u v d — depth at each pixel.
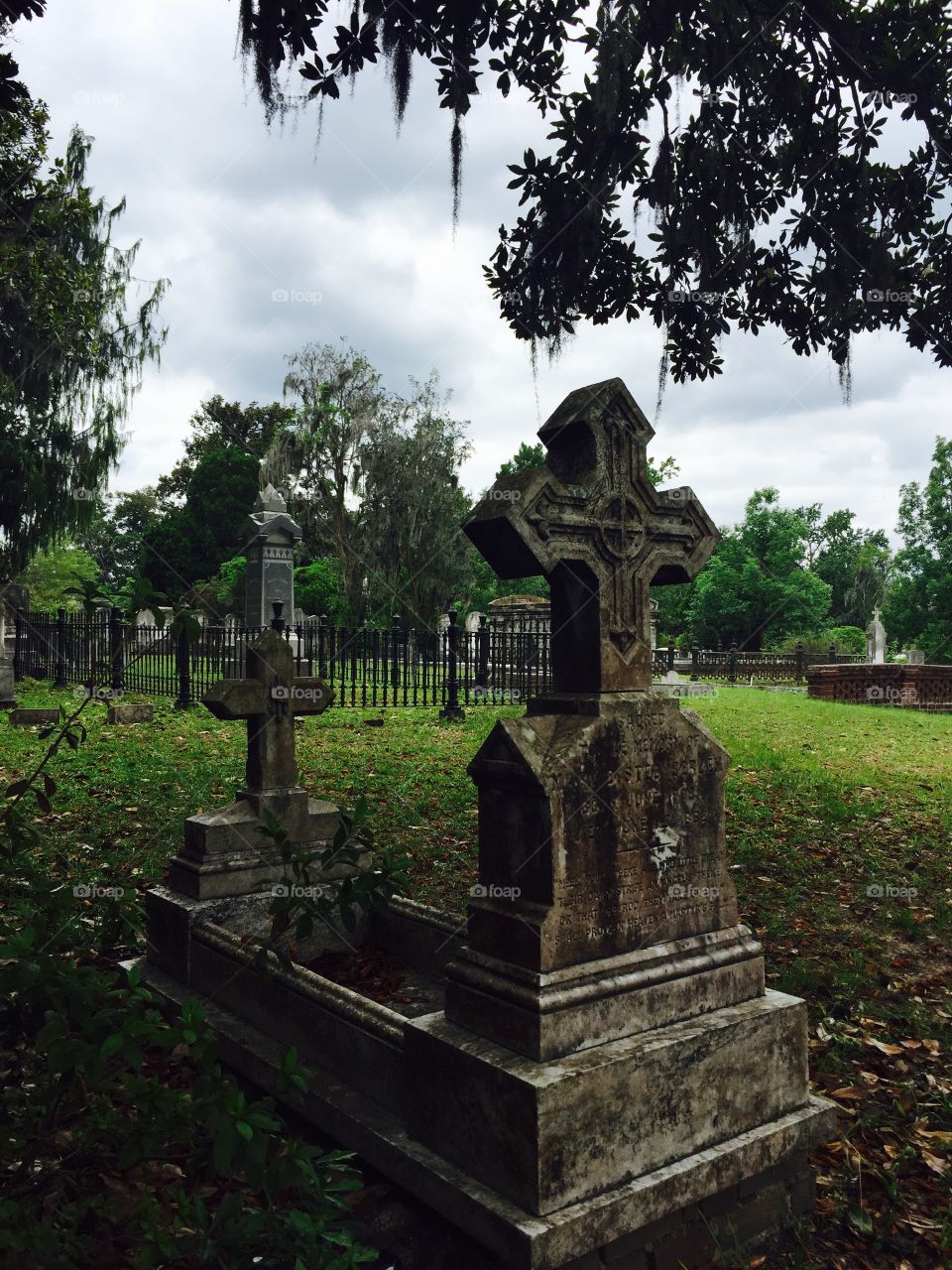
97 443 19.08
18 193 17.64
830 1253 2.54
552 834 2.42
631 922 2.61
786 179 7.11
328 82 5.43
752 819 7.63
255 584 21.09
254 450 47.59
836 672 20.92
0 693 14.12
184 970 3.79
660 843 2.70
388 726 13.02
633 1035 2.49
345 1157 2.19
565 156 6.95
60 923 3.10
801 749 12.05
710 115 6.49
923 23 6.00
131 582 2.72
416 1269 2.34
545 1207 2.17
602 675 2.69
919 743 13.38
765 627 46.25
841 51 6.13
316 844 4.19
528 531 2.54
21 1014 2.41
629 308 7.78
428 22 5.50
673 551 2.94
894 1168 2.89
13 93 5.15
